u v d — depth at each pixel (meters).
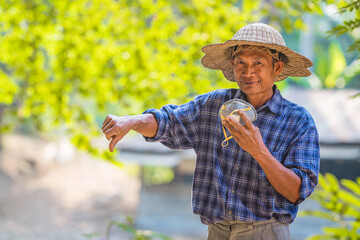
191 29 8.42
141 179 29.94
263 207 3.72
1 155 38.94
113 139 3.69
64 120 8.62
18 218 30.77
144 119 3.86
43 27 8.67
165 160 25.22
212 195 3.89
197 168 3.97
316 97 28.42
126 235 22.30
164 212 29.31
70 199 36.12
